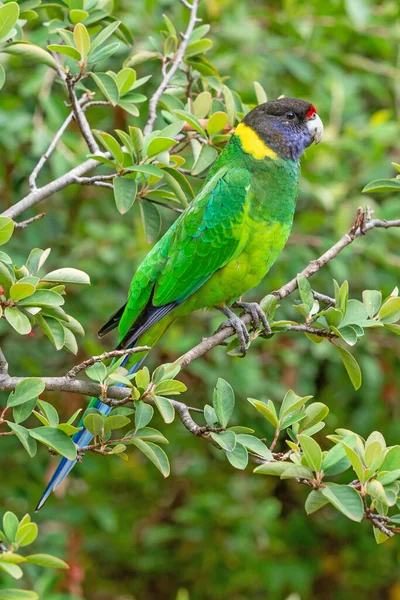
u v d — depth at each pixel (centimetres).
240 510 1192
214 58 1056
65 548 1095
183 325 1091
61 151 975
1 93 1072
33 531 471
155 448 537
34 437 507
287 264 1062
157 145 647
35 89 955
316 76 1129
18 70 1078
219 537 1227
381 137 1070
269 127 799
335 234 1087
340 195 1068
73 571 1079
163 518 1291
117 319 803
